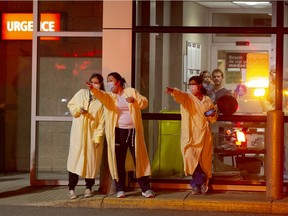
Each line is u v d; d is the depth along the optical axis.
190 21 12.77
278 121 11.02
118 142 11.14
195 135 11.37
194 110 11.38
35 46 12.76
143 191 11.30
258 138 12.18
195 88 11.39
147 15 12.58
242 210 10.75
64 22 12.91
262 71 12.29
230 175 12.13
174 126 12.34
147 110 12.45
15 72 14.54
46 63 13.04
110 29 12.08
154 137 12.35
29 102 14.53
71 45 13.02
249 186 11.88
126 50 12.05
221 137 12.29
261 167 12.16
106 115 11.16
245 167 12.17
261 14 12.61
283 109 12.03
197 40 12.56
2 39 14.42
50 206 11.08
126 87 11.54
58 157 12.95
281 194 11.09
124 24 12.06
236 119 12.12
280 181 11.09
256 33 11.89
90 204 11.09
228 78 12.44
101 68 12.96
